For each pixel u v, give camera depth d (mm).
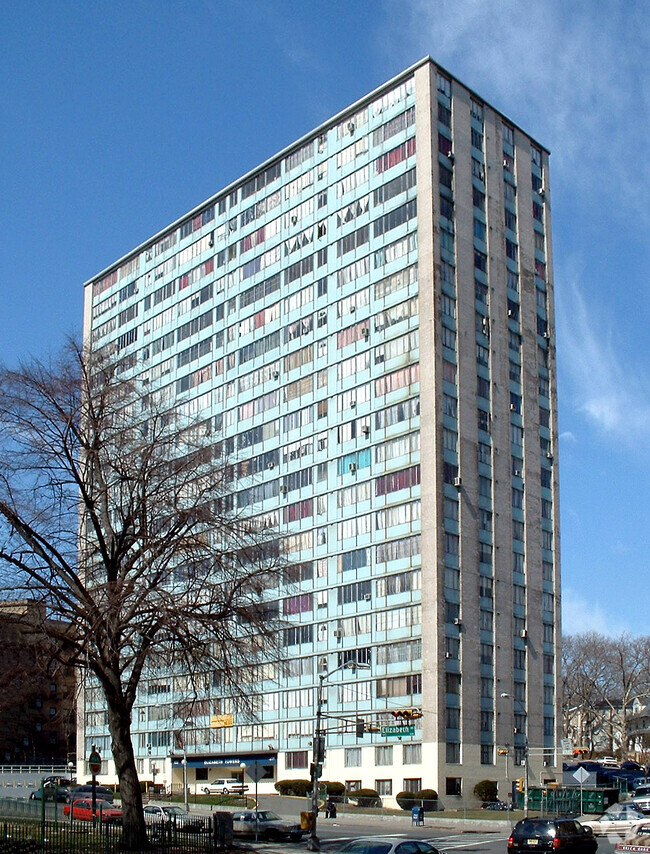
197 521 35688
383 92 86188
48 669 33781
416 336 79688
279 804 73812
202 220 102250
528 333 87938
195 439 50062
